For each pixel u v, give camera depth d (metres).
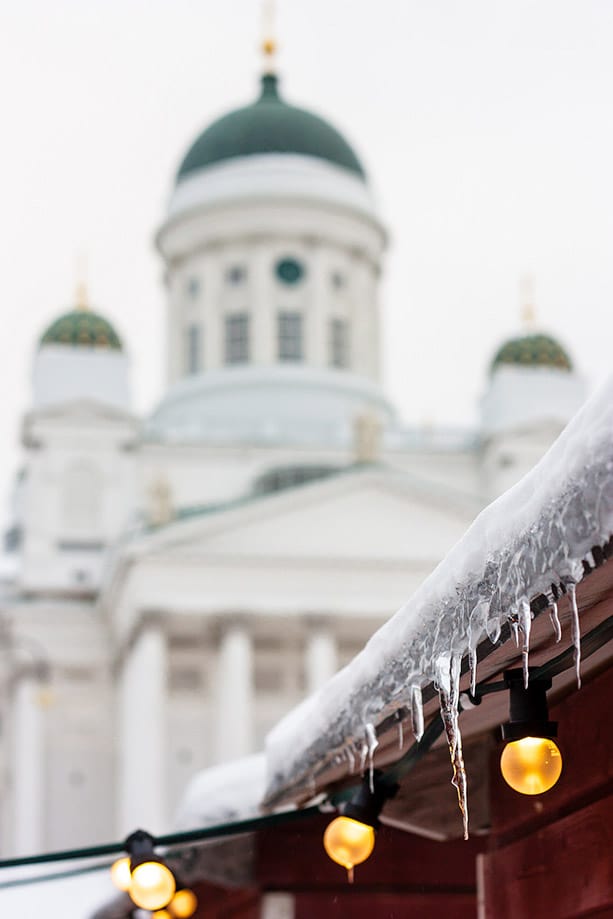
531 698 7.05
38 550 80.44
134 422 81.88
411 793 9.79
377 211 93.75
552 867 8.33
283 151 92.25
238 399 86.38
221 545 72.19
